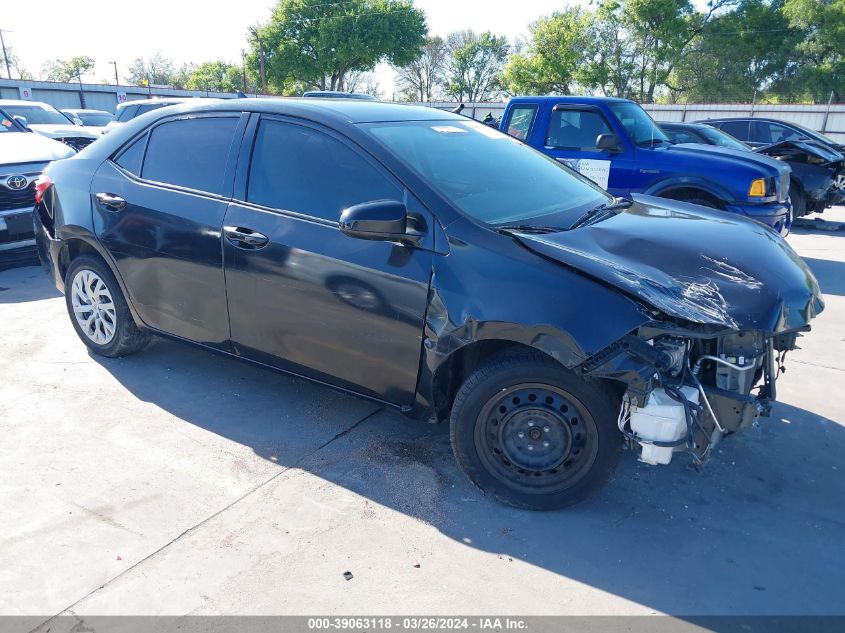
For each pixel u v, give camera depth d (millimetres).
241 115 3770
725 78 46875
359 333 3242
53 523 2938
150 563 2701
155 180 4023
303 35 52750
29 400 4094
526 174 3764
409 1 53250
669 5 41500
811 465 3482
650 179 7621
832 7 42375
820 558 2777
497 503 3125
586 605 2508
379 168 3258
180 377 4445
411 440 3699
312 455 3531
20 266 7305
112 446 3588
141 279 4098
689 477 3354
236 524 2953
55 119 15484
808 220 10789
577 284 2750
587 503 3133
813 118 31016
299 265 3348
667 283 2795
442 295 2965
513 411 2986
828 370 4699
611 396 2859
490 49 69875
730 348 2795
